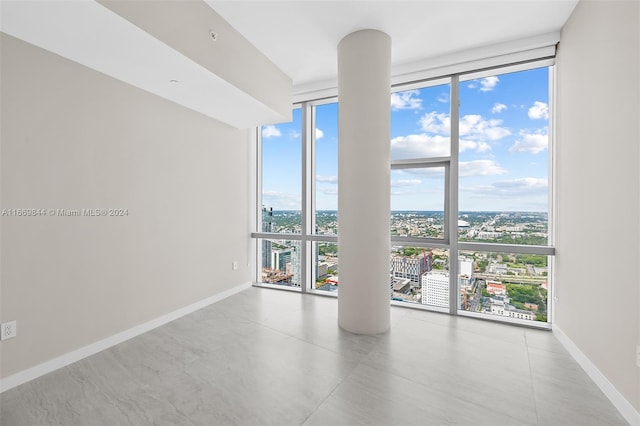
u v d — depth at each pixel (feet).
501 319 10.68
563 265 9.02
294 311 11.84
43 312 7.35
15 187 6.86
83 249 8.20
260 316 11.29
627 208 5.90
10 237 6.79
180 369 7.54
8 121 6.72
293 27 9.42
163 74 8.54
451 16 8.92
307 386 6.77
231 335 9.57
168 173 10.80
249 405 6.13
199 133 12.17
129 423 5.65
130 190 9.46
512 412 5.89
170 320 10.83
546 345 8.85
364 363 7.78
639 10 5.52
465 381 6.96
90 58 7.61
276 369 7.50
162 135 10.55
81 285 8.16
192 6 7.78
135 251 9.64
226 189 13.75
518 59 10.12
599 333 6.84
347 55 9.78
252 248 15.64
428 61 11.28
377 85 9.53
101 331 8.63
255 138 15.84
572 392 6.56
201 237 12.33
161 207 10.53
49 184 7.46
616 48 6.27
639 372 5.47
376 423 5.59
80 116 8.10
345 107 9.85
